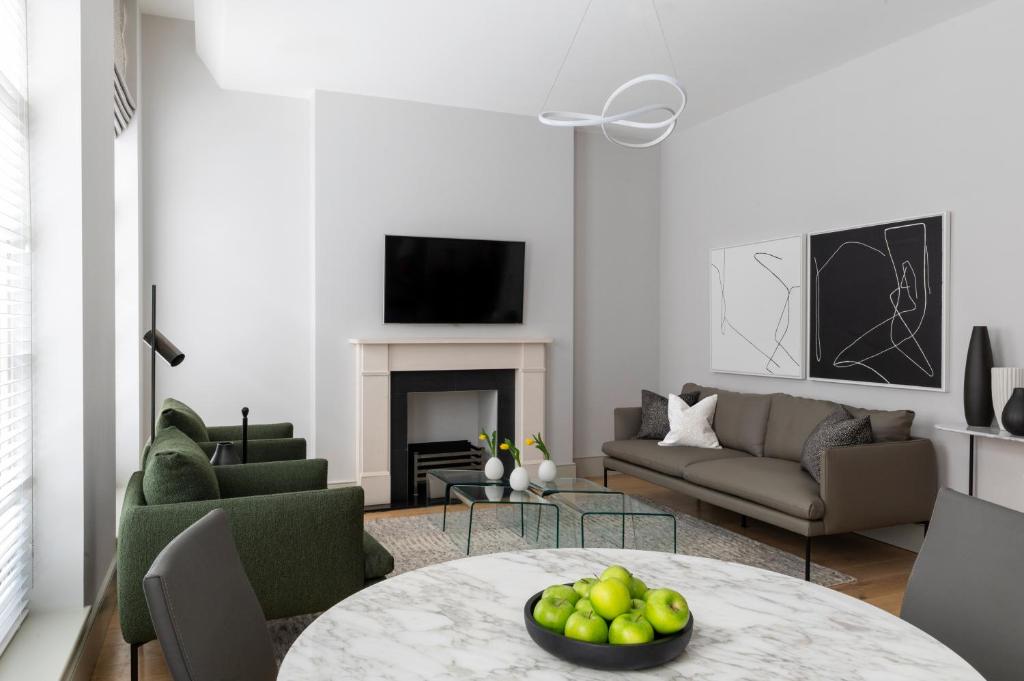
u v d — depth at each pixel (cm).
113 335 312
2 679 193
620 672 112
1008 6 358
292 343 522
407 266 521
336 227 507
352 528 254
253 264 512
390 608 138
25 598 234
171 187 492
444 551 399
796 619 134
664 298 629
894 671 112
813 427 430
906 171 413
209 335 502
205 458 271
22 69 233
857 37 410
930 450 382
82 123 242
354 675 110
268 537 244
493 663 115
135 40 452
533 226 568
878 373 428
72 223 240
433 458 544
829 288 462
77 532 242
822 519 357
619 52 430
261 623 140
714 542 422
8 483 215
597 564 165
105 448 290
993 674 132
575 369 603
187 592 116
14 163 224
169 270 492
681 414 504
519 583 152
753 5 367
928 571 149
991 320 368
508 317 556
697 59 441
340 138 507
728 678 110
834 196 461
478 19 384
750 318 528
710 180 572
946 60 389
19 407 220
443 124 536
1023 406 328
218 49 442
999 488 360
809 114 478
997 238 365
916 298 404
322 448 504
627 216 622
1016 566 134
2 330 213
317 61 448
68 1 239
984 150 371
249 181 511
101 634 271
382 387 512
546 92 507
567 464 583
